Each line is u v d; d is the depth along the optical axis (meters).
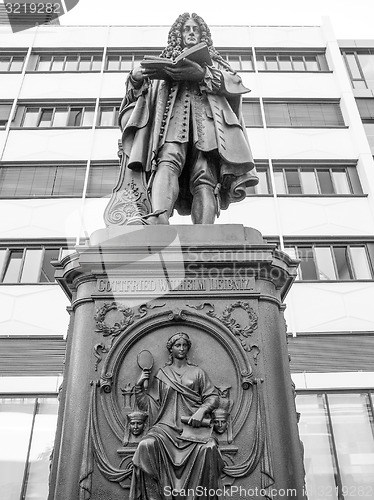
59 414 2.26
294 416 2.20
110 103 16.17
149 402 2.06
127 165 3.40
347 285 12.02
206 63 3.62
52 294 11.85
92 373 2.18
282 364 2.27
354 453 9.88
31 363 10.91
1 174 14.38
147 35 17.86
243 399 2.10
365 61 17.34
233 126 3.47
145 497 1.76
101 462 1.92
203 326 2.30
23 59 17.28
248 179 3.35
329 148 14.90
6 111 15.91
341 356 11.00
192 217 3.32
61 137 15.06
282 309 2.63
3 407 10.36
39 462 9.80
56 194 13.95
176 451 1.84
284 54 17.52
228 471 1.89
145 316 2.33
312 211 13.45
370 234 13.08
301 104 16.03
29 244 12.98
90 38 17.72
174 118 3.44
